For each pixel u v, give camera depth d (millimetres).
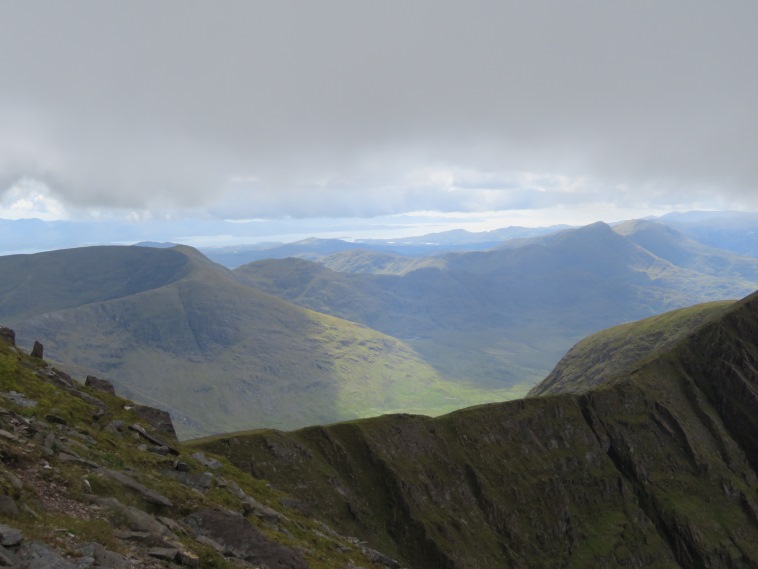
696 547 190250
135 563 26656
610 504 198625
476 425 194750
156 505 37281
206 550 32625
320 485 140250
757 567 188875
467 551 147125
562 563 169125
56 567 22422
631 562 181000
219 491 49000
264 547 37781
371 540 136375
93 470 36406
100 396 62375
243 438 139500
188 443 133375
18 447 33469
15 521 24969
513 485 181375
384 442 165250
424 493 156125
